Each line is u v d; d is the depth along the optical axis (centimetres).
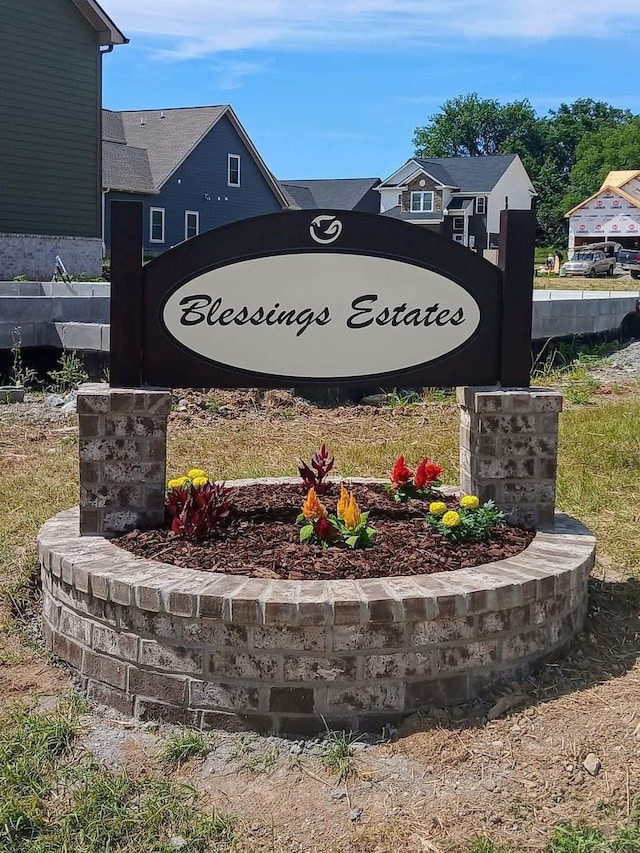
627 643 415
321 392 1036
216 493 435
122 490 432
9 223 2172
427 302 452
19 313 1118
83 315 1177
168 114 3884
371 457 746
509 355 457
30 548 530
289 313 446
